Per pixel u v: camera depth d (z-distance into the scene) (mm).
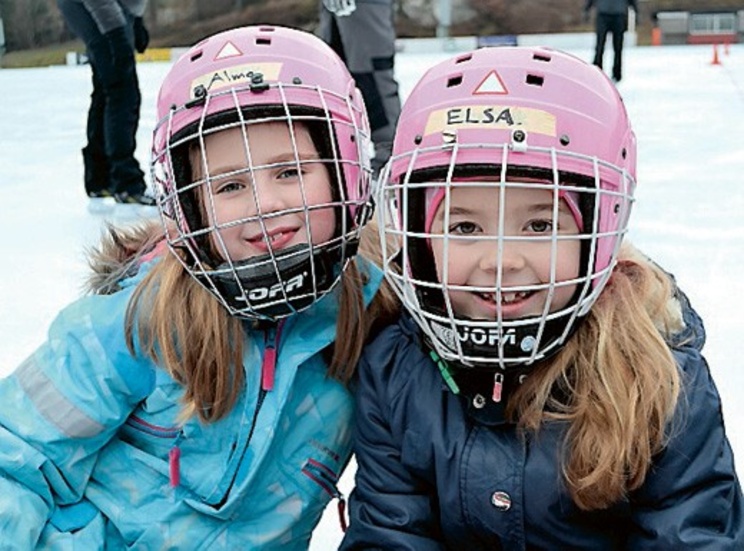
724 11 17125
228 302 1008
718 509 955
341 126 1031
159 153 1043
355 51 3158
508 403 980
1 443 1060
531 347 916
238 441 1059
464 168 901
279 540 1098
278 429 1073
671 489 959
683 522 941
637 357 965
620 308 990
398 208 968
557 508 969
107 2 3025
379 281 1131
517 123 906
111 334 1086
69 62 15484
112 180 3246
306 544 1155
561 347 966
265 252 992
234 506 1057
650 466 965
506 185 876
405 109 985
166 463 1099
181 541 1079
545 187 877
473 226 923
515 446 982
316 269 1006
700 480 958
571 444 963
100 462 1123
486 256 910
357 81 3197
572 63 965
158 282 1079
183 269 1067
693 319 1102
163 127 1036
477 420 1001
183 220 1023
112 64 3084
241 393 1074
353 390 1123
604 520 986
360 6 3066
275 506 1092
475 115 916
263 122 991
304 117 993
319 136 1018
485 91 927
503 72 936
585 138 919
